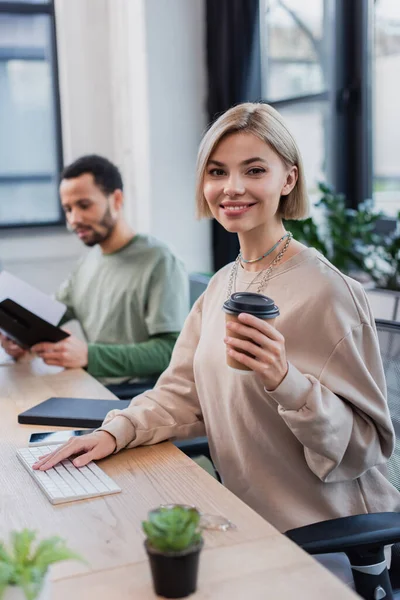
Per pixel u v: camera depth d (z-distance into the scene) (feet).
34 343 7.36
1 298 7.48
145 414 5.03
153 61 11.59
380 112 9.62
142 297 8.06
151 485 4.26
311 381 4.27
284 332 4.58
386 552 4.62
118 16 12.45
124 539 3.55
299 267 4.75
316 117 10.32
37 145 13.21
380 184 9.75
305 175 4.89
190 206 12.10
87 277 8.68
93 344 7.57
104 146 13.23
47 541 2.68
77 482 4.27
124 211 13.12
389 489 4.75
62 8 12.64
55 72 13.08
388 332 5.11
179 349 5.44
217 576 3.14
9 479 4.43
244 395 4.64
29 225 13.12
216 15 11.19
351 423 4.38
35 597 2.58
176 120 11.84
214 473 6.84
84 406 5.80
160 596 3.00
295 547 3.41
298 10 10.37
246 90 10.91
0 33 12.71
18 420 5.60
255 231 4.89
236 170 4.64
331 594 2.99
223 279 5.31
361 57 9.75
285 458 4.62
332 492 4.58
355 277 9.29
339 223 8.84
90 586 3.10
